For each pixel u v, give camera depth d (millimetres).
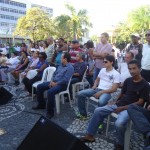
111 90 5242
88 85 8188
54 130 3059
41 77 7660
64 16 37062
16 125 5402
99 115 4414
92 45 8422
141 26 42531
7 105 6922
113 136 4797
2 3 83000
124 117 4109
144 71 6039
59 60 8055
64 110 6387
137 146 4414
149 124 3764
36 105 6820
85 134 4832
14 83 10125
